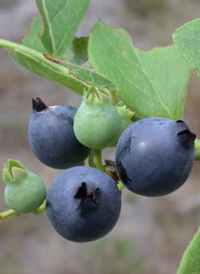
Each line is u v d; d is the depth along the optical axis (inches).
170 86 6.0
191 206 17.7
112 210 4.6
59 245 19.0
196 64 4.8
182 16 27.6
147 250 17.7
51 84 26.1
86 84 5.3
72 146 5.1
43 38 6.1
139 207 19.0
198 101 20.7
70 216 4.6
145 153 4.6
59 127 5.1
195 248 4.5
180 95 6.0
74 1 6.2
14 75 27.0
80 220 4.6
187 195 18.1
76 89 5.5
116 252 17.8
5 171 4.9
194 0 28.3
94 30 6.3
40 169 21.5
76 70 5.2
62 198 4.6
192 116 20.8
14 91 25.8
